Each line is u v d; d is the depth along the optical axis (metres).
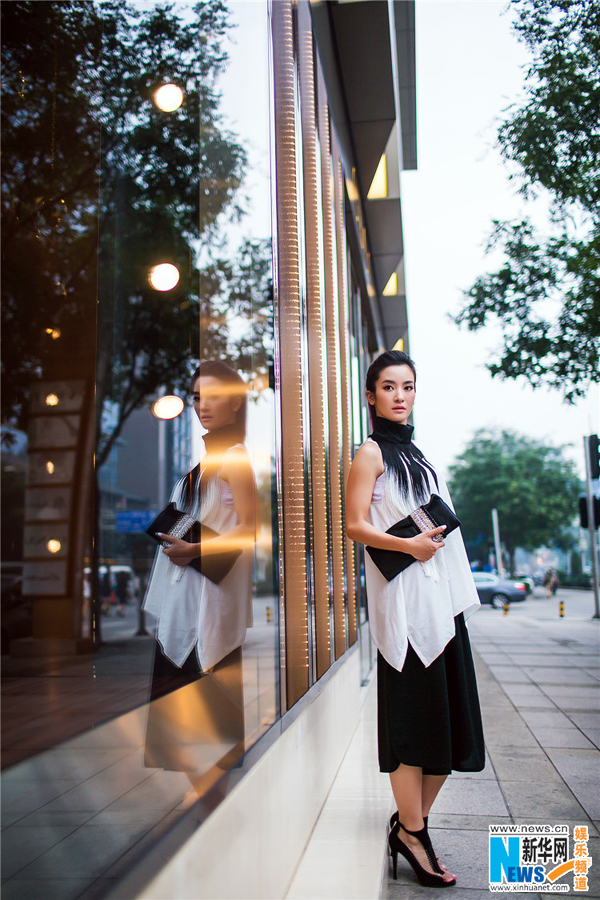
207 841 1.42
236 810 1.63
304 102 3.99
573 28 6.16
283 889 2.16
